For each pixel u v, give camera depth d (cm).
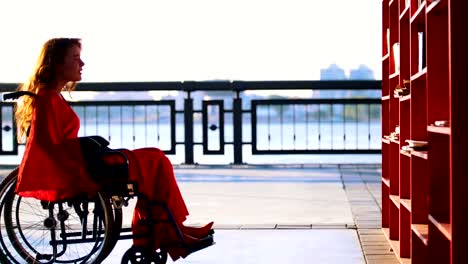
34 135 382
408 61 438
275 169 998
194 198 733
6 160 1136
